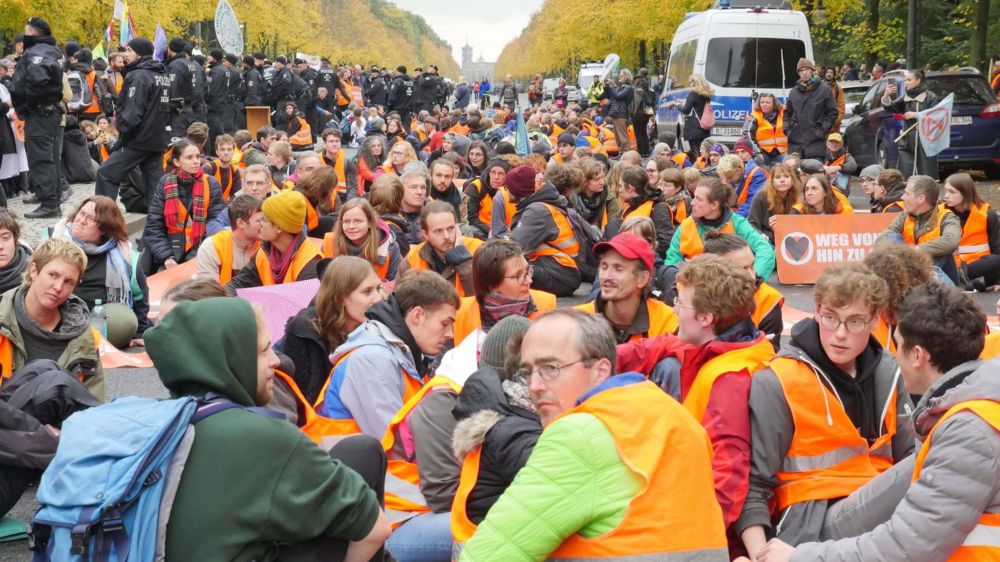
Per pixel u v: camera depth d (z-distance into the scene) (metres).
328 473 3.05
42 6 30.34
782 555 3.64
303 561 3.09
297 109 29.16
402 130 23.62
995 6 32.19
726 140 24.14
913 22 28.05
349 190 14.91
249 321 3.12
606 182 12.58
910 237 10.57
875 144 23.00
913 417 3.66
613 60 48.22
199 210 11.12
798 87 19.22
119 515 2.83
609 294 5.53
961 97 21.80
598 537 2.95
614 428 2.99
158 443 2.90
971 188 11.29
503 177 12.52
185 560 2.88
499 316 6.18
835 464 3.93
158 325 3.13
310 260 7.89
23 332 5.95
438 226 7.79
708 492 3.06
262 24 56.97
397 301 5.07
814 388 3.90
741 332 4.26
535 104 48.69
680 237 8.81
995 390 3.32
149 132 15.27
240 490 2.92
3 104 16.38
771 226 13.38
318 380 5.57
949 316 3.61
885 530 3.43
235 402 3.08
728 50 24.09
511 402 3.92
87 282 8.66
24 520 5.51
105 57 26.78
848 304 3.82
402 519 4.53
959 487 3.28
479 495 3.84
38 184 15.36
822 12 35.47
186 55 18.89
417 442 4.42
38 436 4.98
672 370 4.59
